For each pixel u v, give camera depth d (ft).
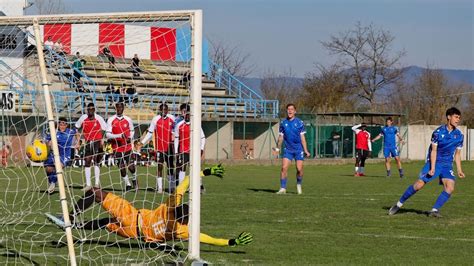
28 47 46.24
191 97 31.68
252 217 46.01
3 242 34.99
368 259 32.07
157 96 50.03
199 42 31.86
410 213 49.11
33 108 52.85
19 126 54.24
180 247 33.50
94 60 51.37
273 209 50.62
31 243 34.65
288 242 36.37
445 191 47.37
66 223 28.96
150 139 55.21
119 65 50.08
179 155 49.32
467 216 48.06
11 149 55.11
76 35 50.29
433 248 35.19
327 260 31.71
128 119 57.16
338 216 47.11
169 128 53.52
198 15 32.17
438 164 47.39
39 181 59.98
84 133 57.62
